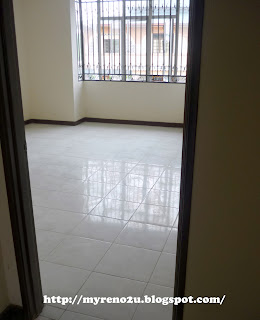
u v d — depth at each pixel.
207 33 1.18
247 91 1.21
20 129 1.65
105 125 6.59
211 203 1.39
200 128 1.30
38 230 2.70
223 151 1.30
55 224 2.80
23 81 6.32
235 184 1.33
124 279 2.15
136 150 4.92
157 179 3.82
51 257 2.36
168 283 2.11
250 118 1.24
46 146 5.08
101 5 6.21
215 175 1.34
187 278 1.53
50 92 6.45
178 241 1.51
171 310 1.89
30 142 5.29
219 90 1.23
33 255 1.84
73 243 2.53
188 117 1.30
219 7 1.15
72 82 6.25
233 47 1.18
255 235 1.38
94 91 6.69
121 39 6.30
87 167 4.18
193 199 1.40
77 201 3.23
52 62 6.25
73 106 6.39
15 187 1.67
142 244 2.53
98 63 6.55
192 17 1.20
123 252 2.43
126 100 6.57
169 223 2.84
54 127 6.36
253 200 1.33
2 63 1.51
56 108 6.50
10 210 1.70
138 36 6.20
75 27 6.13
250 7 1.12
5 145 1.60
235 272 1.46
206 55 1.21
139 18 6.09
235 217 1.38
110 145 5.17
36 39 6.20
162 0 5.90
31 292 1.83
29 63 6.38
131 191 3.48
